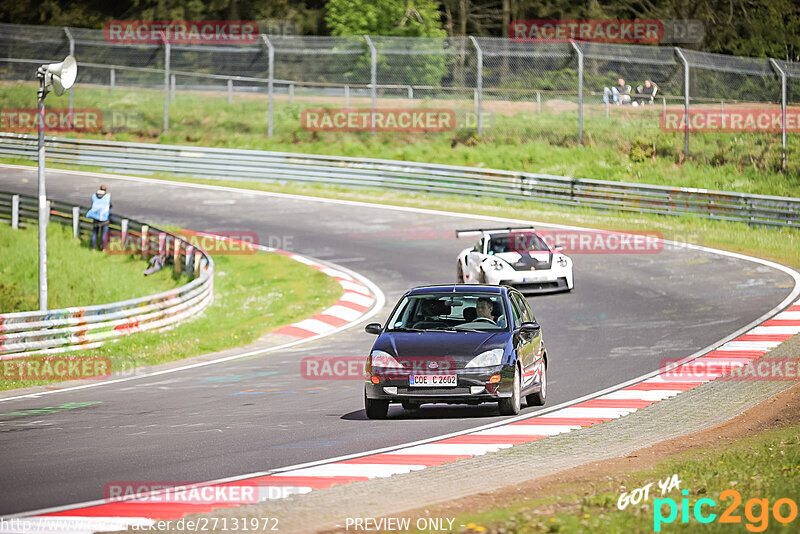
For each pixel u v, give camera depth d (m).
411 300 31.66
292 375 39.22
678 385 34.94
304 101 127.31
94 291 62.97
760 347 41.66
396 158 104.44
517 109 120.00
